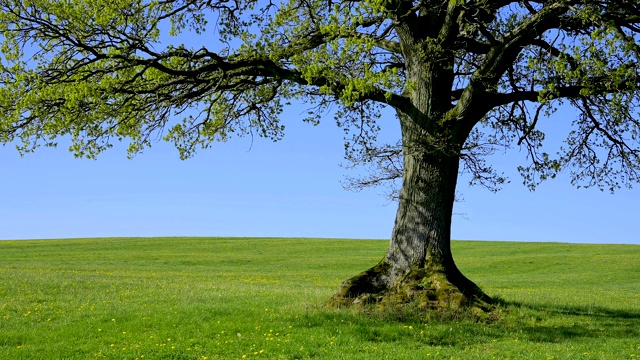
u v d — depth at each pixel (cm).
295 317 1587
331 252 6325
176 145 1988
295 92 1969
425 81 1762
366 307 1673
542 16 1542
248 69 1752
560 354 1267
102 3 1519
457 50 1692
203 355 1273
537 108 1819
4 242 7238
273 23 1758
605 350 1321
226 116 2053
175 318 1631
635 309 2069
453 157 1784
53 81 1573
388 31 1722
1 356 1309
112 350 1322
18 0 1533
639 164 1898
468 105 1708
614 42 1441
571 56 1599
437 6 1680
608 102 1605
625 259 5316
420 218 1773
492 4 1647
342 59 1600
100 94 1559
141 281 2873
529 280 4059
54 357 1291
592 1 1482
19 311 1859
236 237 8412
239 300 2023
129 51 1564
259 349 1308
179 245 6944
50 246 6588
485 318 1586
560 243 7362
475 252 6334
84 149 1730
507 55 1631
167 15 1686
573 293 2922
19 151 1653
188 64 1670
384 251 6481
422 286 1694
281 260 5450
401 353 1264
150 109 1780
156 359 1245
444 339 1402
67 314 1808
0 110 1545
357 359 1213
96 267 4209
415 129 1764
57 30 1531
